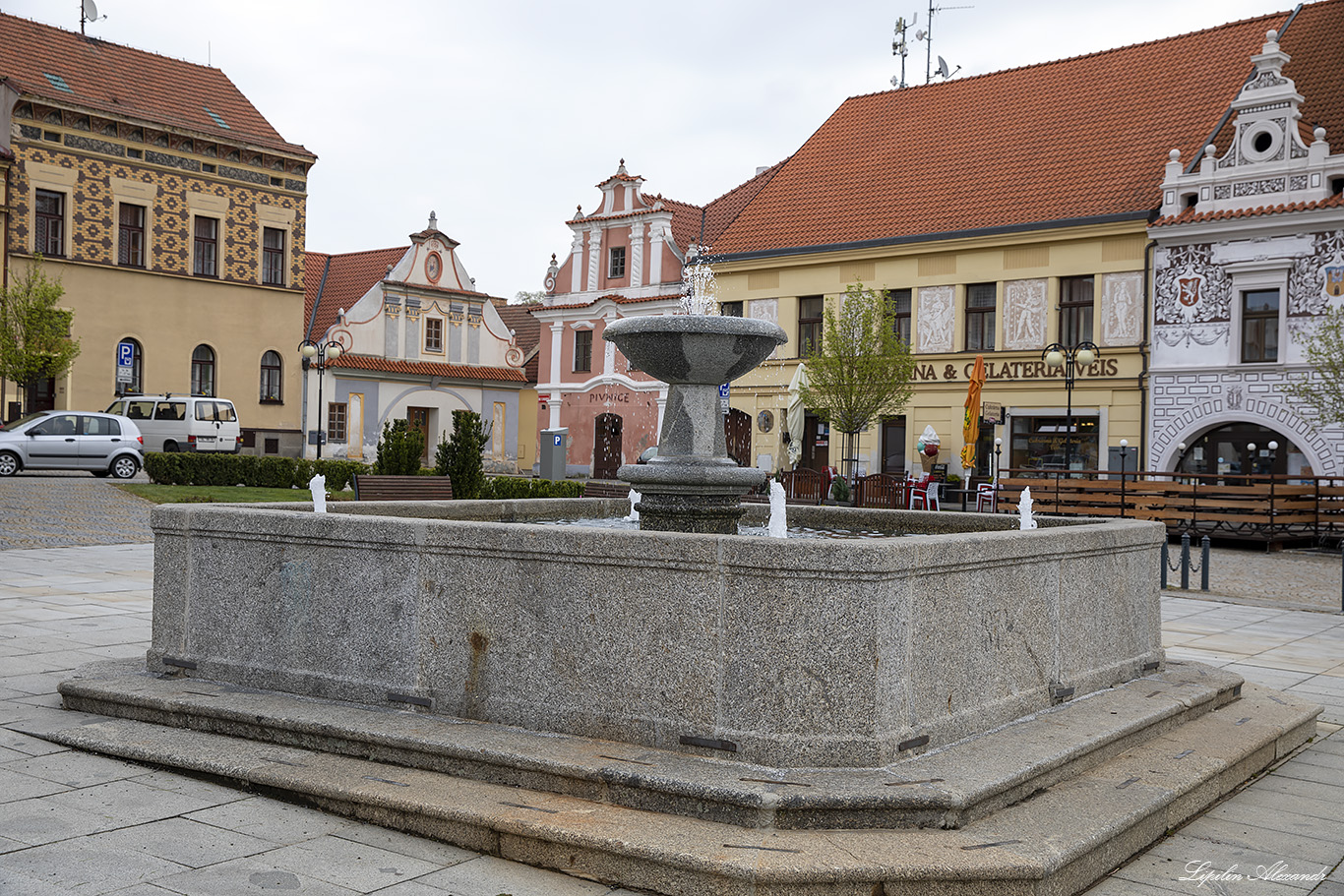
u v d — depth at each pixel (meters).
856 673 4.61
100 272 36.69
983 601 5.39
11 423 29.69
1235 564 18.95
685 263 38.28
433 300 47.38
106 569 13.49
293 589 5.98
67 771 5.30
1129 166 29.69
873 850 4.08
